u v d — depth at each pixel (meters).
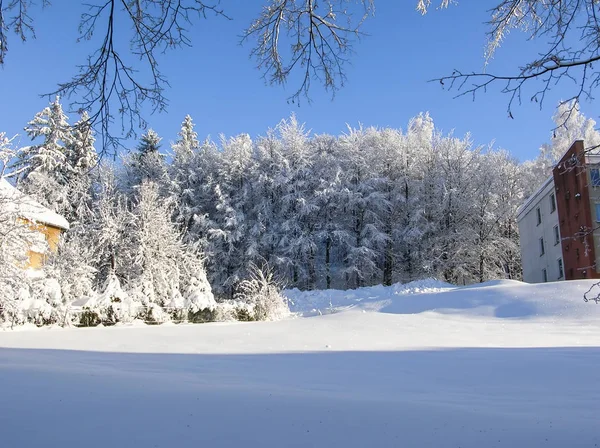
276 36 3.92
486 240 36.22
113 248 27.77
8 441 3.11
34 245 21.97
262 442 3.27
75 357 8.29
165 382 5.61
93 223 28.75
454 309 19.97
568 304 18.16
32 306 18.98
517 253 39.53
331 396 4.98
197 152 43.59
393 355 9.15
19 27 3.34
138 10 3.40
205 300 22.17
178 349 10.51
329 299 29.02
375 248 37.78
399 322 15.80
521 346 10.97
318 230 37.56
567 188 26.69
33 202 21.31
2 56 3.35
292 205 38.53
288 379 6.42
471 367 7.66
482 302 20.16
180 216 37.28
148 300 23.98
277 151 40.00
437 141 38.84
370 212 36.69
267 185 39.56
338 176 37.25
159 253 26.38
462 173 36.91
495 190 37.75
